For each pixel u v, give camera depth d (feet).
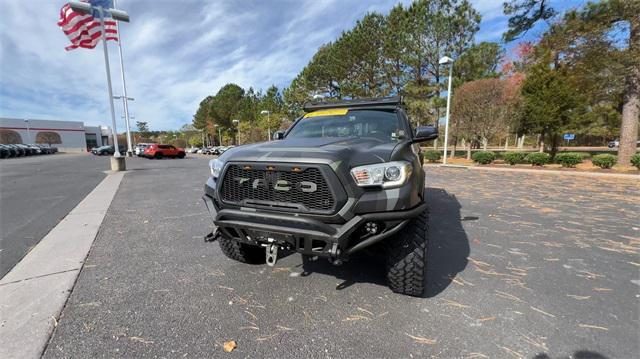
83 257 11.10
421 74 80.79
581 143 176.65
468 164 57.11
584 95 46.98
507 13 57.47
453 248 12.06
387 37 79.05
